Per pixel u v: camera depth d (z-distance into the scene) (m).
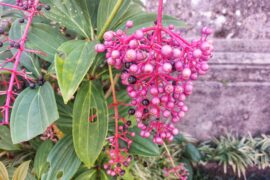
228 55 0.61
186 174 0.55
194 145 0.68
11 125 0.27
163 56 0.22
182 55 0.23
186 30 0.60
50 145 0.41
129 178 0.43
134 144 0.39
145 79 0.26
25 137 0.26
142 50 0.23
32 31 0.31
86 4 0.35
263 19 0.60
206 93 0.63
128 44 0.22
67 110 0.39
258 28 0.61
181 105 0.28
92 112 0.32
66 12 0.32
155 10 0.58
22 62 0.30
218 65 0.61
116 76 0.40
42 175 0.35
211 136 0.68
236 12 0.59
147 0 0.57
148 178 0.56
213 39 0.61
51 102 0.27
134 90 0.27
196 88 0.63
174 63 0.23
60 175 0.38
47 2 0.32
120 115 0.39
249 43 0.62
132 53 0.21
